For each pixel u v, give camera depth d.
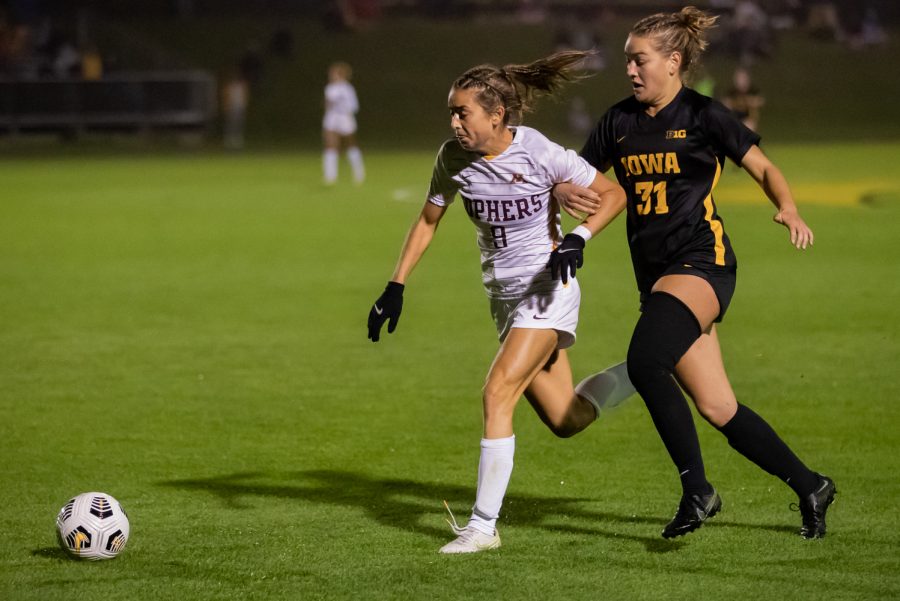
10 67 159.62
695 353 19.38
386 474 24.33
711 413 19.42
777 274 51.50
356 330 40.41
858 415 28.66
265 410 29.80
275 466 24.91
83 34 168.50
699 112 19.41
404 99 174.25
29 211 80.88
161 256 59.16
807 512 19.58
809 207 77.44
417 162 124.00
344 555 18.97
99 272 53.91
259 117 168.88
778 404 29.88
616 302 45.53
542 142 19.27
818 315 41.84
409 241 20.39
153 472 24.41
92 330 40.38
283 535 20.09
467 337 39.09
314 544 19.59
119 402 30.56
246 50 183.75
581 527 20.52
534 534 20.11
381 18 198.38
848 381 32.22
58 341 38.50
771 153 124.25
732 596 16.95
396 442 26.86
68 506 18.78
